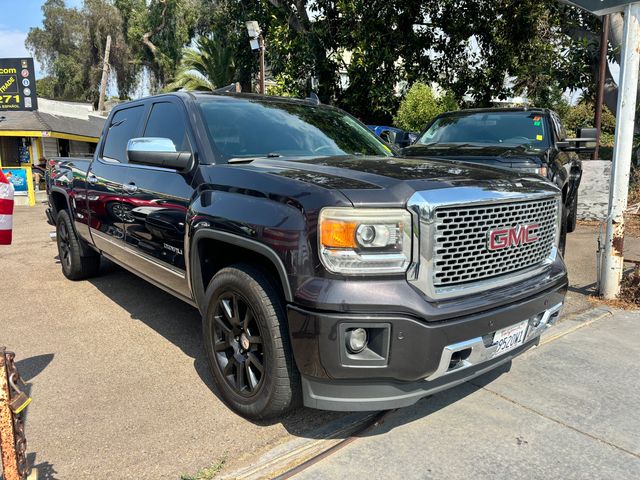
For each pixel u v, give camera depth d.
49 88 44.69
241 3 17.92
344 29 14.44
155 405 3.19
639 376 3.60
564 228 6.24
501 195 2.71
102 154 5.05
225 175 3.12
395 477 2.51
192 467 2.58
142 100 4.63
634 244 7.84
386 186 2.54
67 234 5.86
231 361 3.04
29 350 4.04
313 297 2.40
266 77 21.14
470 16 15.52
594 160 10.62
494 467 2.60
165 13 40.19
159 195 3.73
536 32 15.55
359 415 3.09
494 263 2.76
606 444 2.81
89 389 3.39
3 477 2.10
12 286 5.89
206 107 3.85
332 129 4.28
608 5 4.99
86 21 42.91
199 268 3.31
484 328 2.60
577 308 5.00
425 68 16.31
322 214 2.43
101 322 4.68
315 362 2.43
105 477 2.51
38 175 19.69
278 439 2.84
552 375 3.61
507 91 16.78
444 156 6.48
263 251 2.64
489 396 3.32
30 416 3.05
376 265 2.42
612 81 13.79
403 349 2.39
